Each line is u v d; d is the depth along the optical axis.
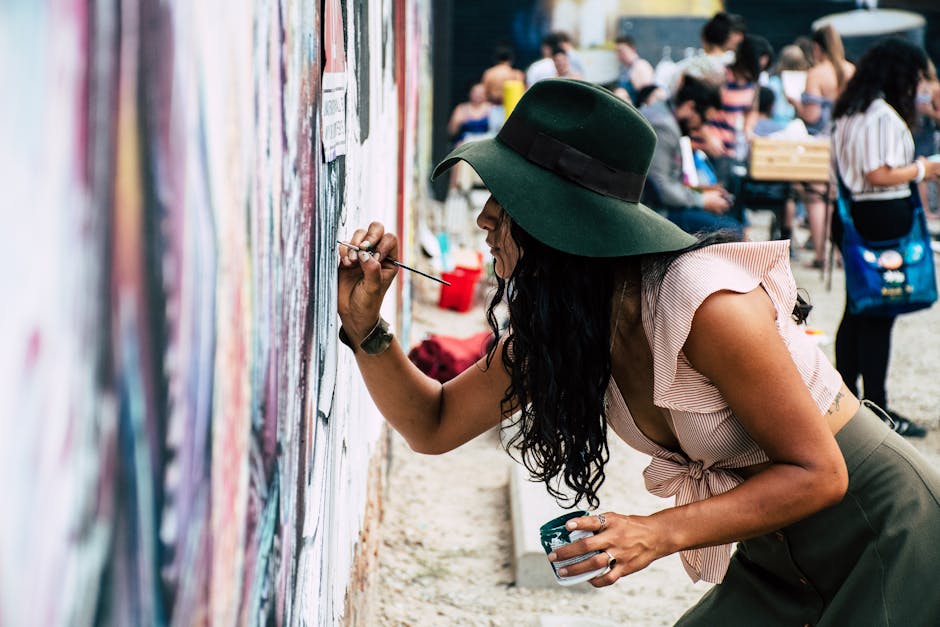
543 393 1.69
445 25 12.75
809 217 9.22
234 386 1.02
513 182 1.63
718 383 1.64
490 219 1.72
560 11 15.78
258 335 1.16
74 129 0.59
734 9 15.78
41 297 0.55
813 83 10.34
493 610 3.56
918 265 4.93
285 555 1.45
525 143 1.66
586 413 1.71
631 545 1.58
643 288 1.68
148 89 0.71
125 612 0.69
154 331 0.74
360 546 2.99
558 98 1.64
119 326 0.66
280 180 1.30
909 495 1.76
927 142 10.62
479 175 1.64
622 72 12.58
